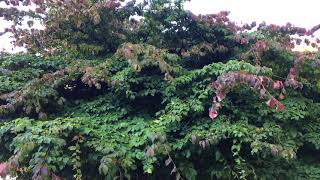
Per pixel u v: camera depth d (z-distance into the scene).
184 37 6.79
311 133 6.04
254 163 5.37
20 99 5.25
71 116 5.69
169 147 4.70
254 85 4.68
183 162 5.19
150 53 5.47
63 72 5.67
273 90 5.56
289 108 5.75
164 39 6.74
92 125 5.16
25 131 4.81
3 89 5.79
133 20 6.79
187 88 5.66
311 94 6.70
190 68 6.70
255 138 4.93
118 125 5.33
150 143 4.77
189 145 5.11
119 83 5.47
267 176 5.41
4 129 4.93
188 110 5.15
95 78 5.33
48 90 5.56
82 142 4.78
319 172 5.80
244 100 5.66
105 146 4.71
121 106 5.91
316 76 6.41
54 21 6.25
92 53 6.65
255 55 6.05
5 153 5.59
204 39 6.76
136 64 5.25
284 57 6.41
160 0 6.53
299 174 5.77
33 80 5.54
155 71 6.04
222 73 5.07
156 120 5.16
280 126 5.64
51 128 4.54
